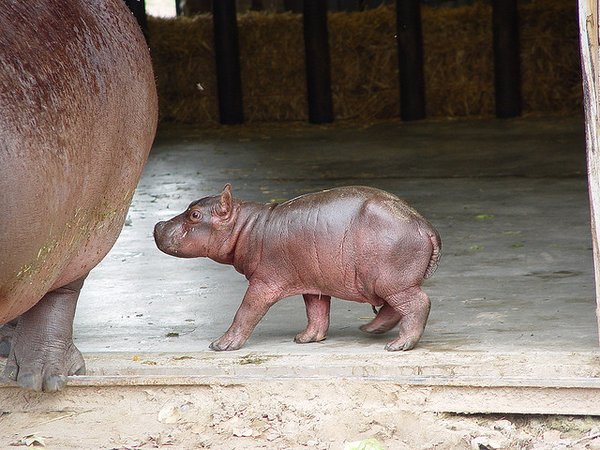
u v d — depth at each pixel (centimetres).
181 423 675
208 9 3297
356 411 667
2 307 514
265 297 748
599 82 648
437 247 724
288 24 2798
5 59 479
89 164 557
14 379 682
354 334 806
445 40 2728
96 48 582
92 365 714
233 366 700
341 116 2797
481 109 2739
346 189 741
